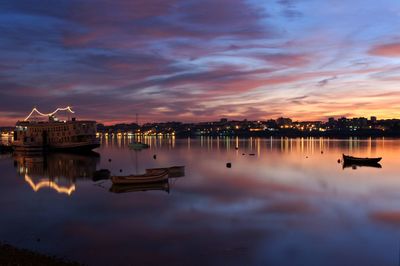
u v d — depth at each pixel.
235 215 39.59
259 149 177.75
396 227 35.12
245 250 28.73
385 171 82.12
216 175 73.75
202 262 26.31
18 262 23.27
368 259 27.14
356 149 175.88
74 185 60.53
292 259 27.03
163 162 104.69
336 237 32.06
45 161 106.25
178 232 33.34
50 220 37.66
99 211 41.47
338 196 50.66
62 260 26.00
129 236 32.22
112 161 107.44
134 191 54.56
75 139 137.50
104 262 26.19
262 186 59.38
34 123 150.75
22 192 53.84
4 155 128.88
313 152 152.88
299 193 52.91
